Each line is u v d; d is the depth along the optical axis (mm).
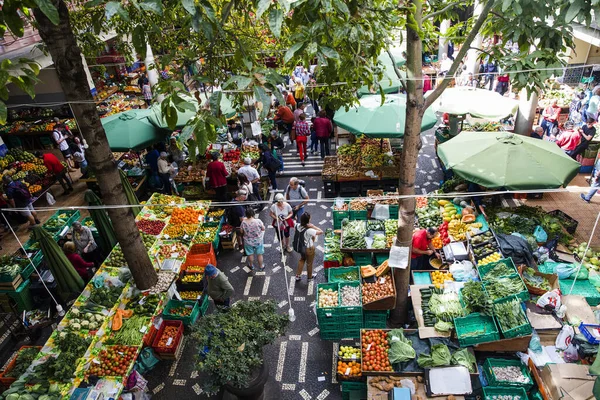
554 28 6055
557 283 7660
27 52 11352
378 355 6781
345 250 9039
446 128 13898
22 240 11602
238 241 10984
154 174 13156
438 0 7500
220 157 13633
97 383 6730
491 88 17828
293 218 10609
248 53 4332
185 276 9242
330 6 3744
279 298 9258
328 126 14352
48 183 13305
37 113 17297
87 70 17281
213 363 6105
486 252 8328
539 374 6309
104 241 9633
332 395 7156
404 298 7746
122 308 7977
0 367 8055
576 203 11156
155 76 15250
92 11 9047
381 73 5609
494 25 6871
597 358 4695
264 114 3271
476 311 7039
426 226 9625
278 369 7652
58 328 7543
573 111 13320
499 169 8883
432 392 6113
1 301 9102
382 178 12234
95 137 7168
